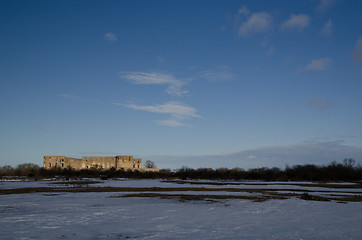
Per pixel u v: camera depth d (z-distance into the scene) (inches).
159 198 1262.3
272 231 633.0
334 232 625.9
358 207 1030.4
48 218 768.3
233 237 576.1
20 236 568.4
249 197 1325.0
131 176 3868.1
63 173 4158.5
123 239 556.1
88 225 681.6
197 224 707.4
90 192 1557.6
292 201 1194.6
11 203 1076.5
